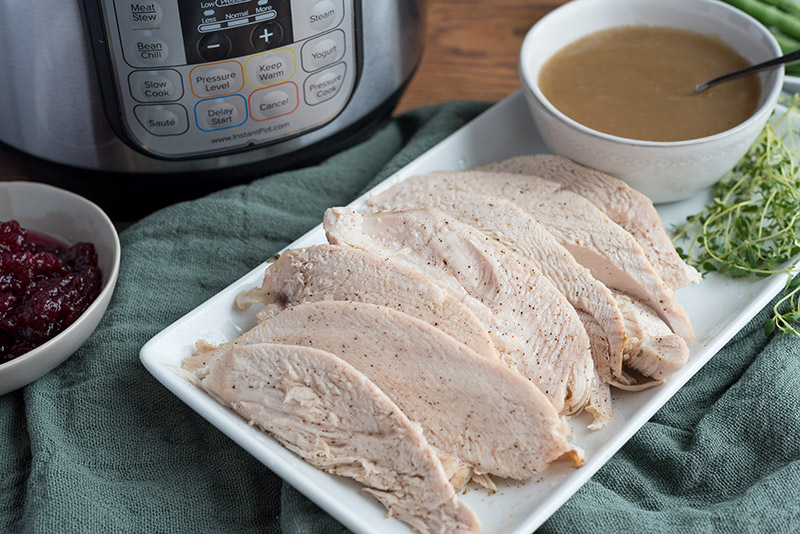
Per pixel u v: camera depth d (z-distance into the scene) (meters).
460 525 0.50
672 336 0.56
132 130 0.62
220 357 0.55
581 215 0.61
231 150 0.64
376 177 0.68
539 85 0.67
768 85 0.64
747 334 0.61
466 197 0.61
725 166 0.64
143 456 0.57
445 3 0.84
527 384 0.52
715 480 0.55
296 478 0.51
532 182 0.63
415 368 0.53
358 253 0.57
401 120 0.74
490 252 0.57
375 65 0.66
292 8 0.60
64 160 0.65
